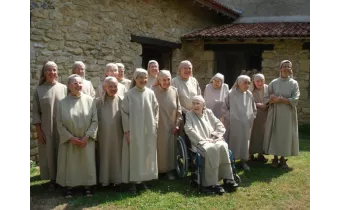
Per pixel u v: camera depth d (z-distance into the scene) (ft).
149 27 27.09
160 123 15.44
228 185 14.47
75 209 12.18
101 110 13.92
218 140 14.55
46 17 18.89
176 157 15.87
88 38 21.58
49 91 14.19
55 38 19.43
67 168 13.05
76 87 13.08
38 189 14.19
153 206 12.61
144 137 13.80
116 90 13.84
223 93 17.69
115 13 23.66
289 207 13.04
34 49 18.25
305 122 29.71
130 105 13.74
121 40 24.27
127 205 12.61
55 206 12.37
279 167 17.67
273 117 17.04
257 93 18.15
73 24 20.53
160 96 15.53
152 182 15.29
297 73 29.78
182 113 16.21
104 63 22.88
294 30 29.89
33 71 18.17
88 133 13.01
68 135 12.82
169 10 29.48
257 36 29.17
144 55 30.73
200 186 14.08
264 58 30.63
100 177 13.78
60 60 19.75
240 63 35.06
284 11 37.06
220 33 30.76
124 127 13.69
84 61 21.38
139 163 13.58
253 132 18.33
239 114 16.71
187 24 32.32
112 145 13.83
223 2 38.68
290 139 16.84
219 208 12.73
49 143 14.01
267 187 14.88
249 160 19.03
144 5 26.43
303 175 16.46
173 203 12.93
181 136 15.87
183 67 16.43
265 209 12.83
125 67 24.79
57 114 13.08
